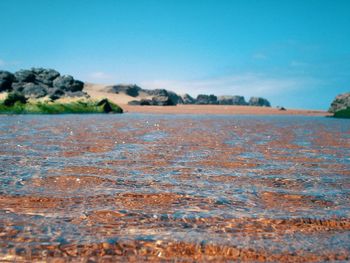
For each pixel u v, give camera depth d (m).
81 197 7.60
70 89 92.19
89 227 5.98
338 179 9.73
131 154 13.45
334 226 6.21
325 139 20.98
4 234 5.62
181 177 9.69
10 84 85.38
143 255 5.09
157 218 6.46
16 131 22.36
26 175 9.50
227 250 5.27
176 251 5.22
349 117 61.22
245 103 199.50
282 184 9.10
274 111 91.44
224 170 10.76
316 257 5.08
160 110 85.31
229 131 26.06
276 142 18.72
